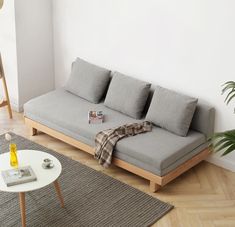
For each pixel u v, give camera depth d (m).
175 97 5.29
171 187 5.11
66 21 6.45
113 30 5.98
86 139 5.40
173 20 5.41
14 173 4.48
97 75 5.94
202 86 5.42
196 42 5.32
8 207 4.73
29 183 4.40
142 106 5.60
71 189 5.03
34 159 4.73
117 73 5.83
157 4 5.48
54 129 5.70
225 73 5.21
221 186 5.16
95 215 4.66
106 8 5.95
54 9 6.52
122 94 5.68
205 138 5.36
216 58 5.23
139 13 5.66
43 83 6.84
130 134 5.23
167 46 5.55
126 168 5.11
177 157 5.00
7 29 6.35
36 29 6.49
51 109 5.77
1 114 6.59
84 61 6.15
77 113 5.69
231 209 4.82
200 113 5.32
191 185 5.16
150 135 5.25
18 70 6.48
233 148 3.68
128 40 5.88
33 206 4.76
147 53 5.75
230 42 5.08
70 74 6.25
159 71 5.72
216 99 5.35
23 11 6.28
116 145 5.11
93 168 5.42
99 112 5.52
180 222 4.61
